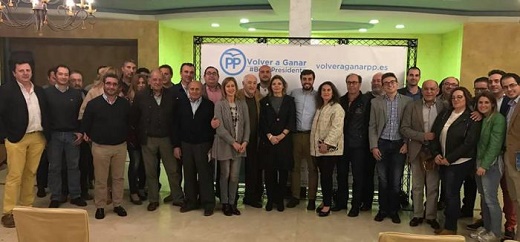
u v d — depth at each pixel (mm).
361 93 4695
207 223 4473
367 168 4828
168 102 4762
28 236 2424
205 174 4715
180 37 11523
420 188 4453
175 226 4375
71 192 4992
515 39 8977
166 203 5113
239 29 11117
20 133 4215
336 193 5008
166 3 8648
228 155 4629
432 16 8836
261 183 5031
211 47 5266
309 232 4266
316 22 9930
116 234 4141
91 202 5141
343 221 4578
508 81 3961
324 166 4660
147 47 9516
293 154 4910
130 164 5066
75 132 4871
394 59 5078
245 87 4828
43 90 4457
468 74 9258
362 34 11438
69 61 9891
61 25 9141
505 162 3816
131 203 5117
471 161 3986
